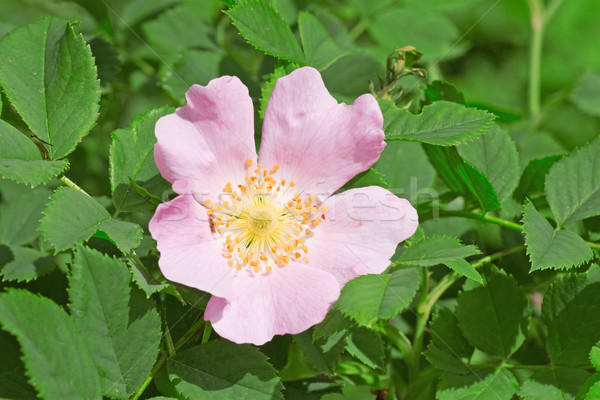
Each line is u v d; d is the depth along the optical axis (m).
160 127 0.37
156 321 0.36
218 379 0.37
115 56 0.43
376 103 0.37
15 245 0.41
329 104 0.38
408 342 0.40
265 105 0.39
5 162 0.36
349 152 0.37
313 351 0.38
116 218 0.38
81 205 0.37
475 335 0.39
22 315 0.34
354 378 0.40
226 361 0.37
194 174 0.37
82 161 0.44
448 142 0.38
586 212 0.40
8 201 0.42
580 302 0.39
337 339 0.38
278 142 0.38
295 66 0.39
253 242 0.37
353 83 0.44
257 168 0.38
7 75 0.38
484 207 0.40
